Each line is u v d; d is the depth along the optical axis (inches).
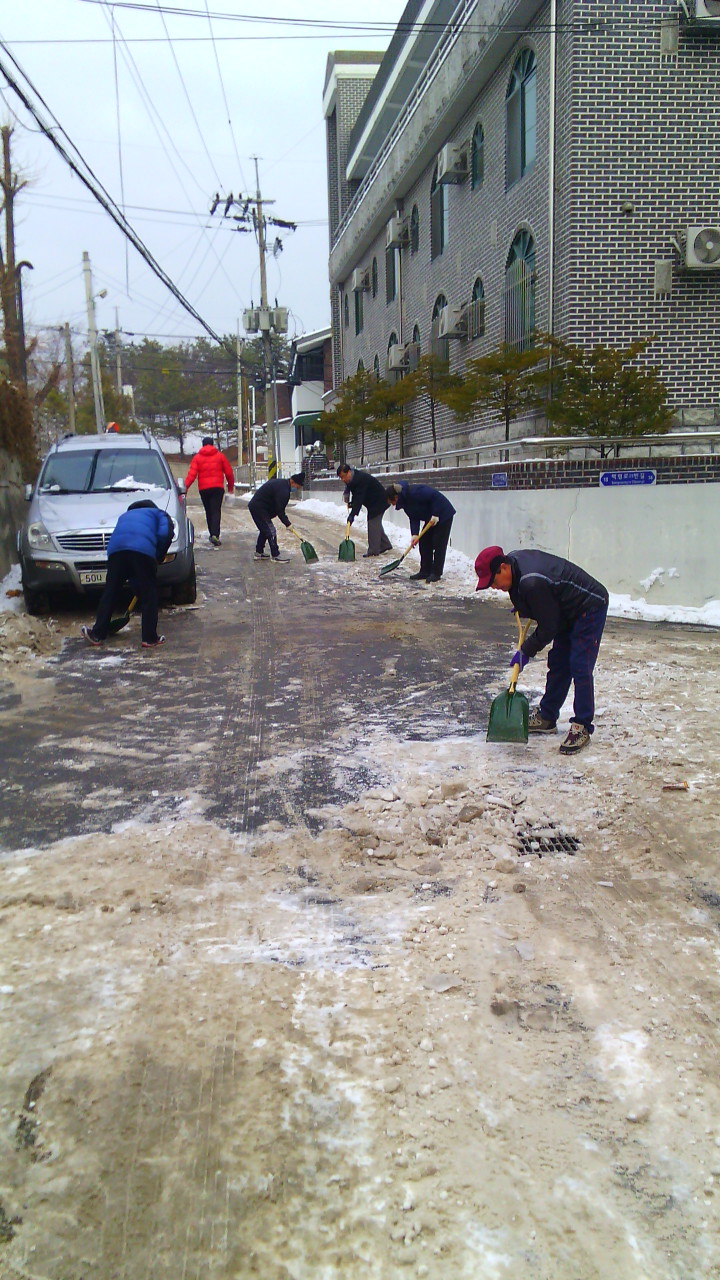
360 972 130.0
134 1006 121.6
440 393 549.6
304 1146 99.0
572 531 425.4
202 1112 103.5
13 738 233.3
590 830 174.7
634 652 321.1
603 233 474.0
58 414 1808.6
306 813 183.9
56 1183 94.6
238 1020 118.8
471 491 505.7
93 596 400.5
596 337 480.1
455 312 659.4
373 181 893.8
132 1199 92.8
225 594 432.1
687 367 485.1
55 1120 102.3
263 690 273.0
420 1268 85.7
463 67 601.6
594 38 459.8
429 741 225.5
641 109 467.2
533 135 532.7
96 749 224.5
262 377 1531.7
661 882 155.0
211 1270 85.7
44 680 288.0
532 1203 92.4
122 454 428.8
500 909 147.4
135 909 146.3
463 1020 119.4
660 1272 85.4
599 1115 103.6
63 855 166.2
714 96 468.4
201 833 175.3
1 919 143.8
